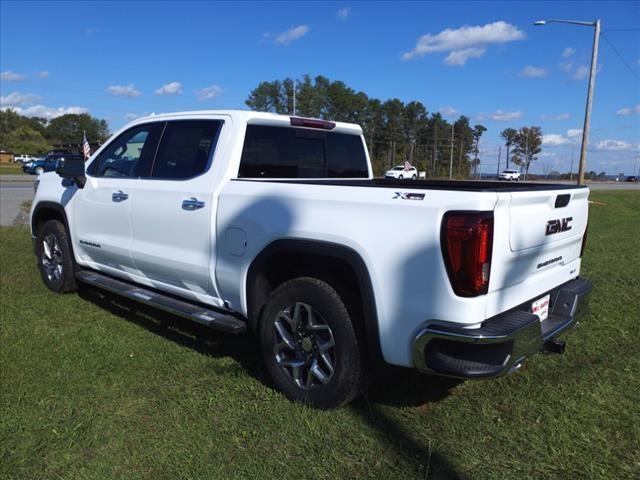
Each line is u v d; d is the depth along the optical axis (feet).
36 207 19.03
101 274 16.84
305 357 10.87
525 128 299.17
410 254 9.11
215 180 12.50
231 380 11.99
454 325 8.79
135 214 14.38
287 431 9.95
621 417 10.59
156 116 14.79
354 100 255.29
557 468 8.96
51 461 8.92
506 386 11.93
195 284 13.10
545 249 10.40
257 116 13.01
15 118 379.76
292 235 10.63
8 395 11.01
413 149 289.74
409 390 11.69
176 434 9.79
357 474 8.75
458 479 8.65
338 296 10.23
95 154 16.63
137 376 12.11
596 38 80.59
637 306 17.95
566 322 11.05
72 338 14.30
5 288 19.12
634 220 56.18
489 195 8.67
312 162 14.98
